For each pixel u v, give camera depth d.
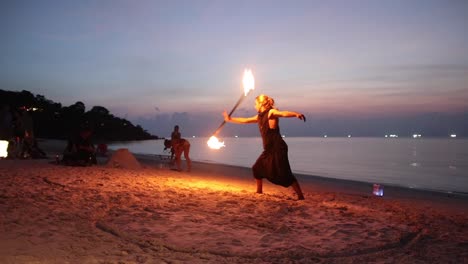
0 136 17.52
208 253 4.64
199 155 41.88
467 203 9.95
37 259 4.20
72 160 13.87
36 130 92.94
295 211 6.95
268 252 4.70
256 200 7.86
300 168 28.34
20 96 87.56
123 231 5.35
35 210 6.32
